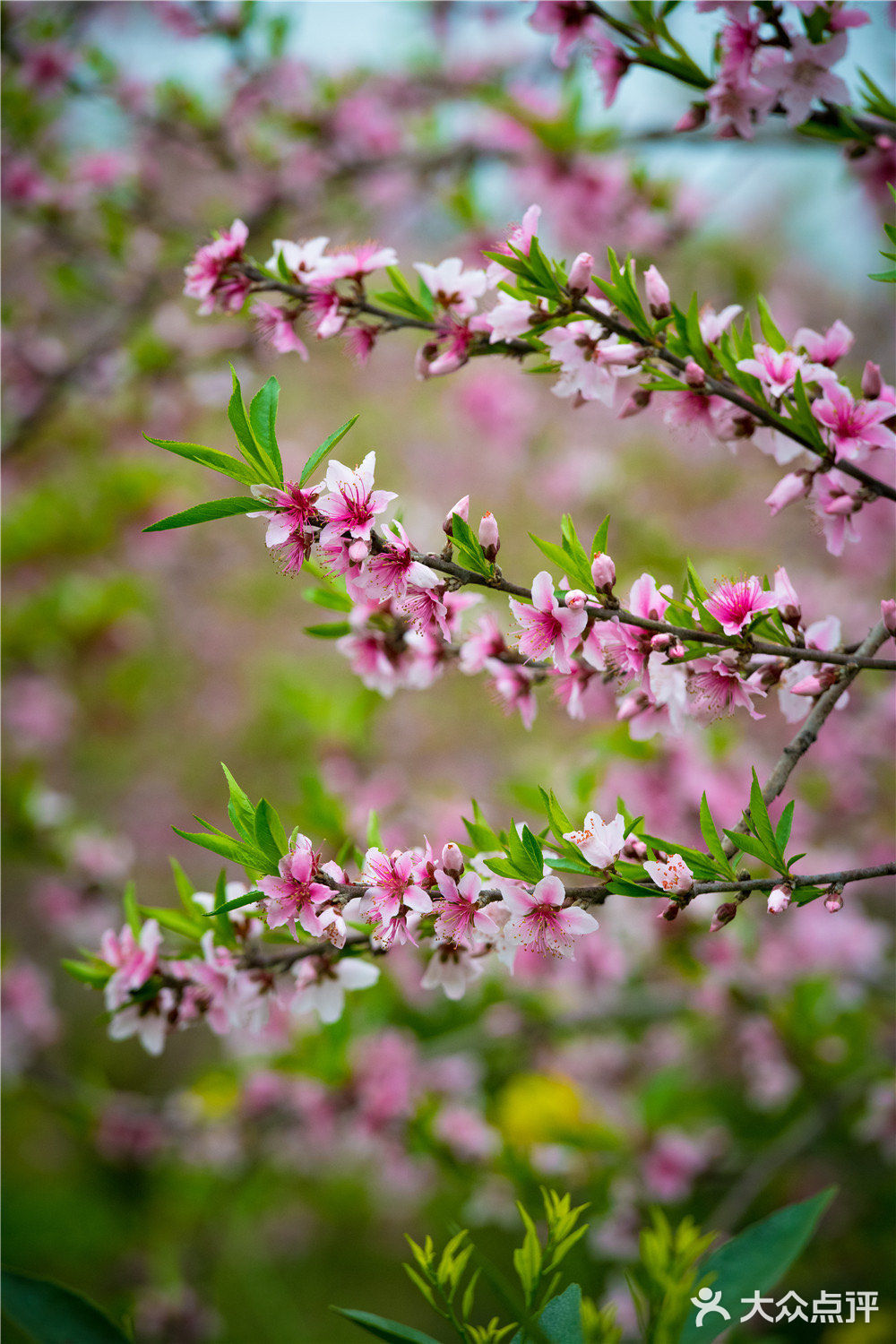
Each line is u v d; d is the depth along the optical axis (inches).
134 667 264.7
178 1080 281.0
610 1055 193.8
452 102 183.2
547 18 96.7
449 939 63.7
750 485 242.5
